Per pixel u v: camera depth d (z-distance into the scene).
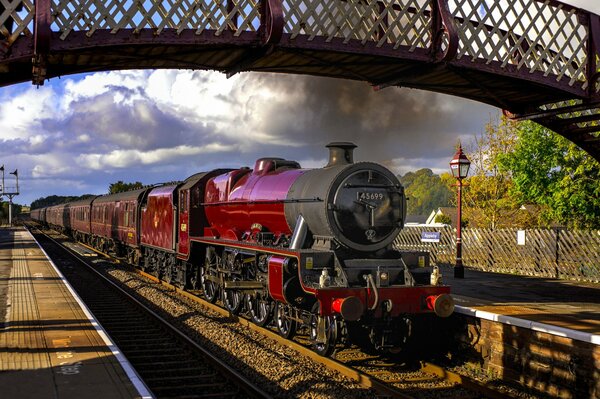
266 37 9.04
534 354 8.04
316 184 9.62
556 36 11.03
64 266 23.69
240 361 8.77
